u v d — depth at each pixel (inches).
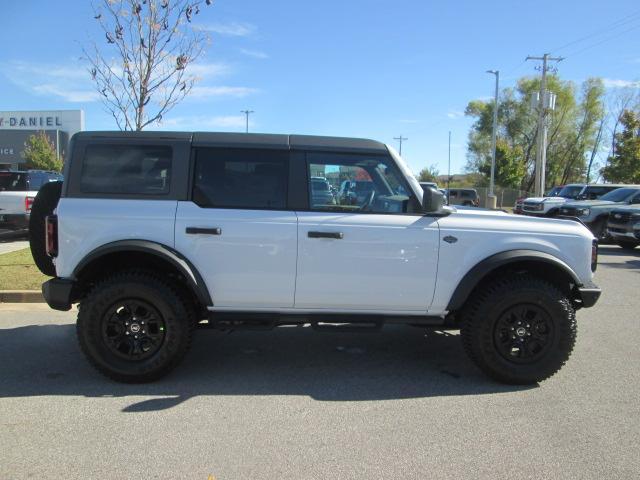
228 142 180.4
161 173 179.6
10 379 182.2
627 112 1577.3
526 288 178.2
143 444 137.2
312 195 180.2
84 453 132.3
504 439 142.3
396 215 180.7
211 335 238.5
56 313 270.8
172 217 175.6
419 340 234.2
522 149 2223.2
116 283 174.1
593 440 142.1
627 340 237.3
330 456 132.3
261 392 173.6
